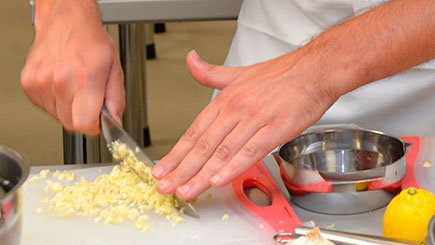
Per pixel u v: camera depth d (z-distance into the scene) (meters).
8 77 3.09
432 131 1.21
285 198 0.96
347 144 1.01
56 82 1.04
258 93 0.90
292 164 0.97
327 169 1.02
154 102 3.08
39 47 1.12
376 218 0.91
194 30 3.93
